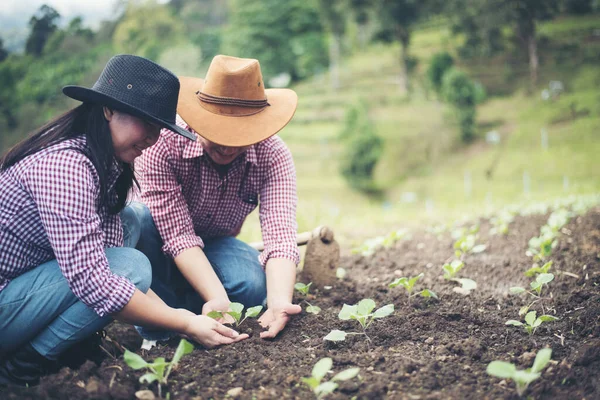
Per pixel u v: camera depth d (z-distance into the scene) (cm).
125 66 222
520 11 3064
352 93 3469
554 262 405
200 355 250
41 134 228
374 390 216
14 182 224
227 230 338
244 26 4500
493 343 268
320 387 204
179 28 4797
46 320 236
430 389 220
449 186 2416
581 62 3056
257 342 267
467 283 330
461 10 3306
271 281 300
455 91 2762
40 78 2961
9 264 234
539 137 2553
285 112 282
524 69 3123
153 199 298
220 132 265
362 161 2627
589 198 768
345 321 297
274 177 318
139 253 255
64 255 220
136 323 236
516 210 700
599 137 2409
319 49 4141
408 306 329
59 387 212
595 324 275
